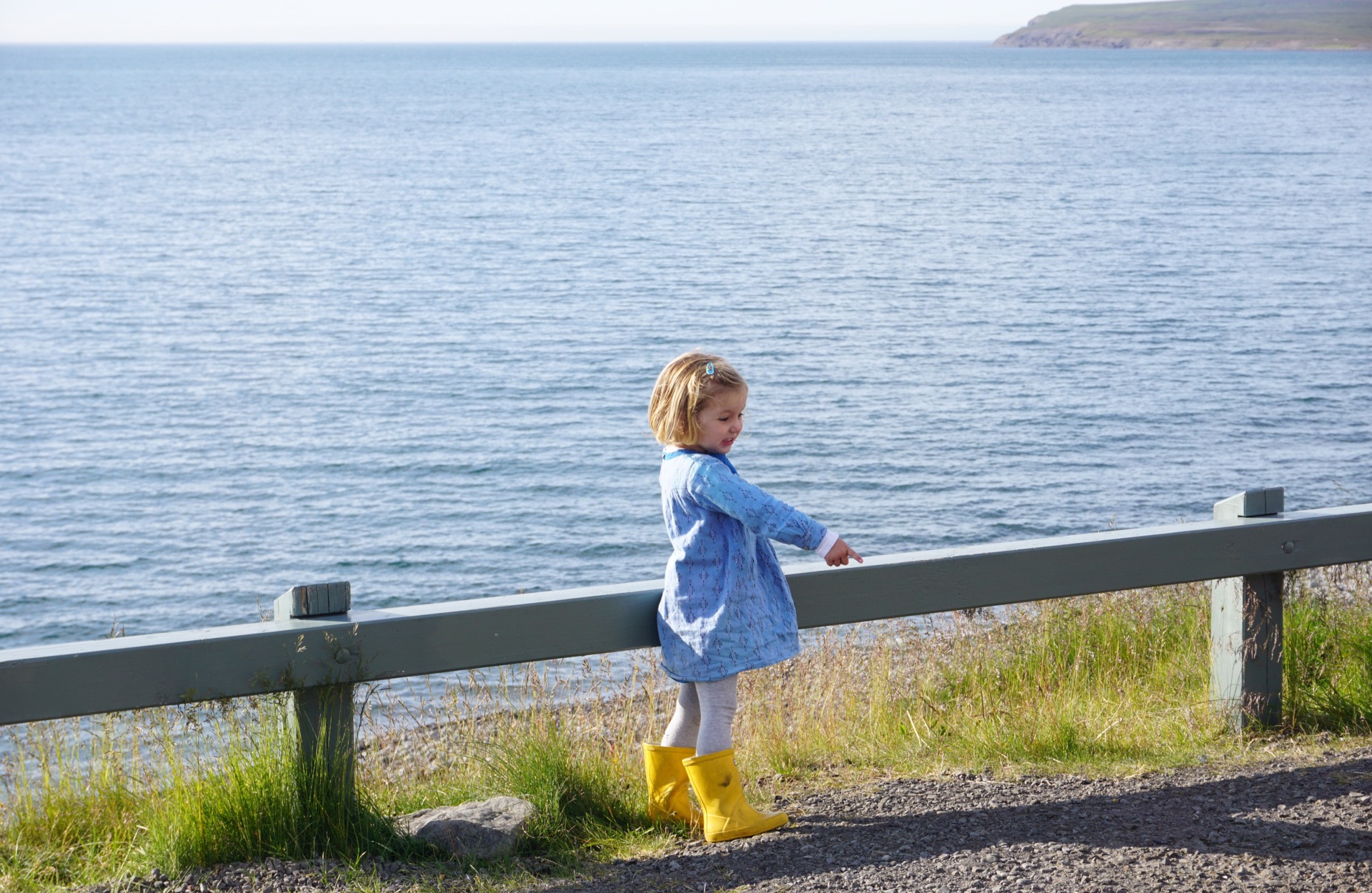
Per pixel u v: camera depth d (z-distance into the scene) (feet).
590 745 12.17
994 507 65.87
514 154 355.56
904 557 10.97
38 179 278.46
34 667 8.36
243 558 61.31
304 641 9.16
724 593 9.75
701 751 10.02
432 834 9.71
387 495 71.46
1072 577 11.51
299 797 9.48
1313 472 70.59
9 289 147.23
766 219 214.48
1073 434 80.89
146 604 55.36
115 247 182.29
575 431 85.46
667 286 150.10
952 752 12.39
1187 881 8.77
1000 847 9.54
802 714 13.42
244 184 278.67
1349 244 171.22
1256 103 538.06
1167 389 92.73
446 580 57.41
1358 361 101.19
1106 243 178.40
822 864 9.33
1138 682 15.15
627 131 438.40
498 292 147.54
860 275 156.04
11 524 66.85
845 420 85.25
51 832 10.53
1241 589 12.61
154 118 512.63
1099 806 10.48
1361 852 9.29
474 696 14.10
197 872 9.15
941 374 100.27
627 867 9.45
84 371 105.81
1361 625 14.56
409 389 99.19
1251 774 11.25
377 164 327.26
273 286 152.76
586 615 10.09
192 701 8.88
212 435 85.81
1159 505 65.36
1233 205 220.23
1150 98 593.83
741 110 558.97
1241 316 122.72
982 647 16.24
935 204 232.53
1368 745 12.12
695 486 9.60
